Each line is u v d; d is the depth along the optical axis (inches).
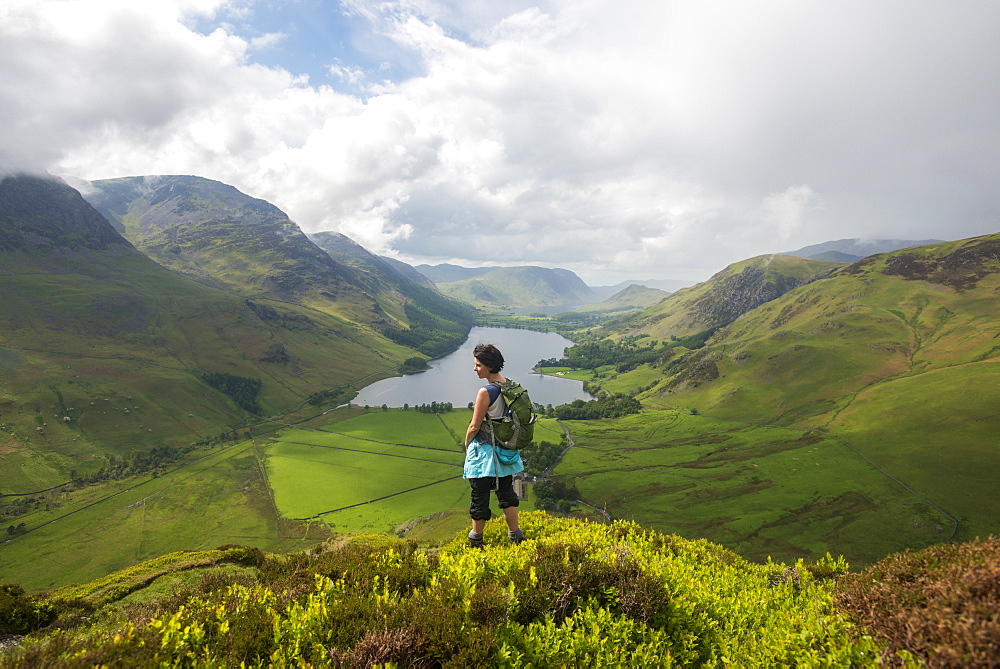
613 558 263.1
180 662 171.8
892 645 175.0
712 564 370.6
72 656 161.6
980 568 179.9
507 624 198.2
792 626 222.1
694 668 210.5
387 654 175.0
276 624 190.1
